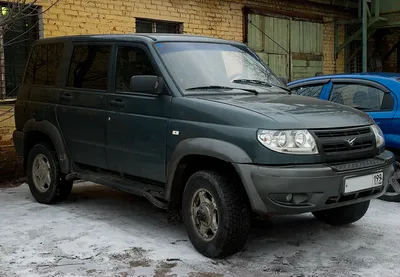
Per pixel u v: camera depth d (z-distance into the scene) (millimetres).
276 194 4102
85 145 5812
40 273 4164
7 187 7773
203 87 4969
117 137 5359
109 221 5688
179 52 5234
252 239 5094
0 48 8203
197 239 4598
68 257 4531
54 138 6152
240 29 11992
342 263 4418
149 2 10242
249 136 4184
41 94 6457
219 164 4586
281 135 4129
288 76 13289
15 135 6840
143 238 5070
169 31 10898
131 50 5395
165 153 4840
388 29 15266
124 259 4484
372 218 5816
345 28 14906
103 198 6848
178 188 4852
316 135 4246
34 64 6789
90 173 5867
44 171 6445
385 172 4672
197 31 11141
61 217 5836
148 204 6512
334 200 4285
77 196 6965
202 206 4547
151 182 5215
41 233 5211
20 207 6328
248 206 4379
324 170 4148
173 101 4809
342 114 4629
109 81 5531
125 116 5250
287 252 4703
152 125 4961
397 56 16359
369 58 15742
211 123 4473
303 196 4164
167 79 4918
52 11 8828
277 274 4164
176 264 4371
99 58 5770
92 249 4730
